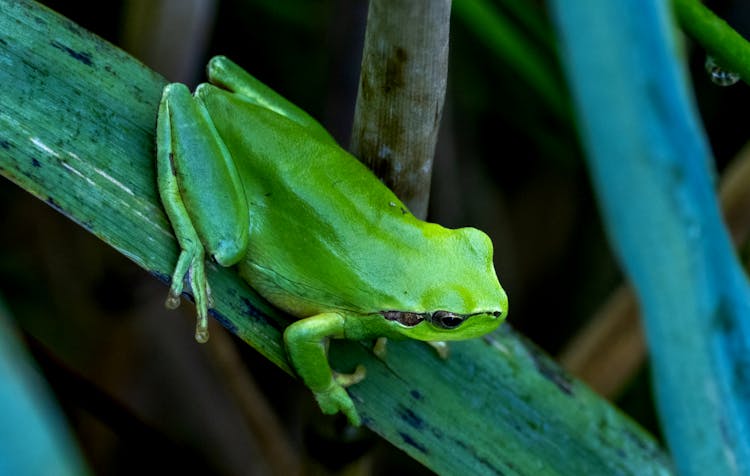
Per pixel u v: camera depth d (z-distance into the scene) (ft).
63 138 0.95
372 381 0.98
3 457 0.48
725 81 0.96
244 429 1.22
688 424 0.73
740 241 1.12
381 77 0.93
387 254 0.97
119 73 0.97
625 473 1.00
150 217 0.95
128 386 1.17
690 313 0.67
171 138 0.95
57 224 1.19
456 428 0.98
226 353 1.13
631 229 0.62
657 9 0.57
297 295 0.97
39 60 0.96
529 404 0.99
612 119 0.58
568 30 0.57
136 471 1.18
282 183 0.97
